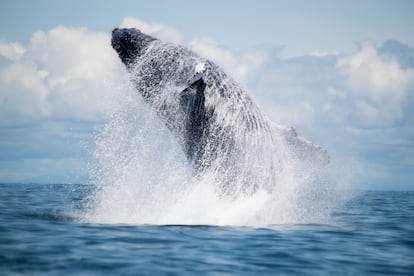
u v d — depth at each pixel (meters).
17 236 55.53
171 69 75.00
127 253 48.97
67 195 129.50
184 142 77.31
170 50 75.31
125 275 41.94
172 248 51.69
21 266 43.53
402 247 57.25
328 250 54.09
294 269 46.00
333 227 70.56
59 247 50.53
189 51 74.50
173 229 62.84
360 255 52.38
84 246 51.31
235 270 44.75
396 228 72.19
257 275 43.50
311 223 73.81
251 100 73.06
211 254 49.97
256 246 54.31
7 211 81.31
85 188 170.25
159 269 43.94
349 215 89.06
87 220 70.69
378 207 109.81
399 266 48.19
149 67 76.69
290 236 60.94
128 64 78.12
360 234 64.94
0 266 43.34
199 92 72.75
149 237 56.81
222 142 73.75
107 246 51.66
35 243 52.00
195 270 44.09
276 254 51.22
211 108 73.19
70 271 42.50
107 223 67.56
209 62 73.06
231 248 52.84
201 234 59.78
